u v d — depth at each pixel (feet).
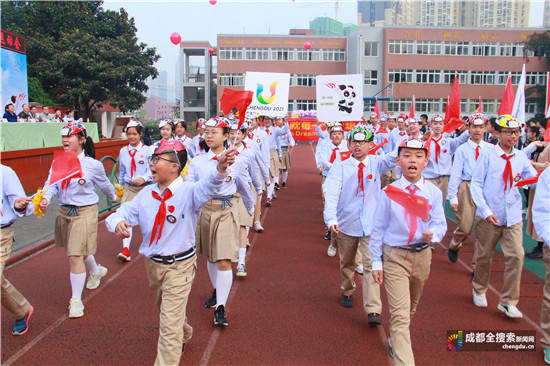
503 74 154.10
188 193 11.94
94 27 97.76
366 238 15.84
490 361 13.47
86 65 90.02
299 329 15.28
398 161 13.34
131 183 22.80
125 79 95.20
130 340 14.46
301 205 36.83
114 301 17.48
